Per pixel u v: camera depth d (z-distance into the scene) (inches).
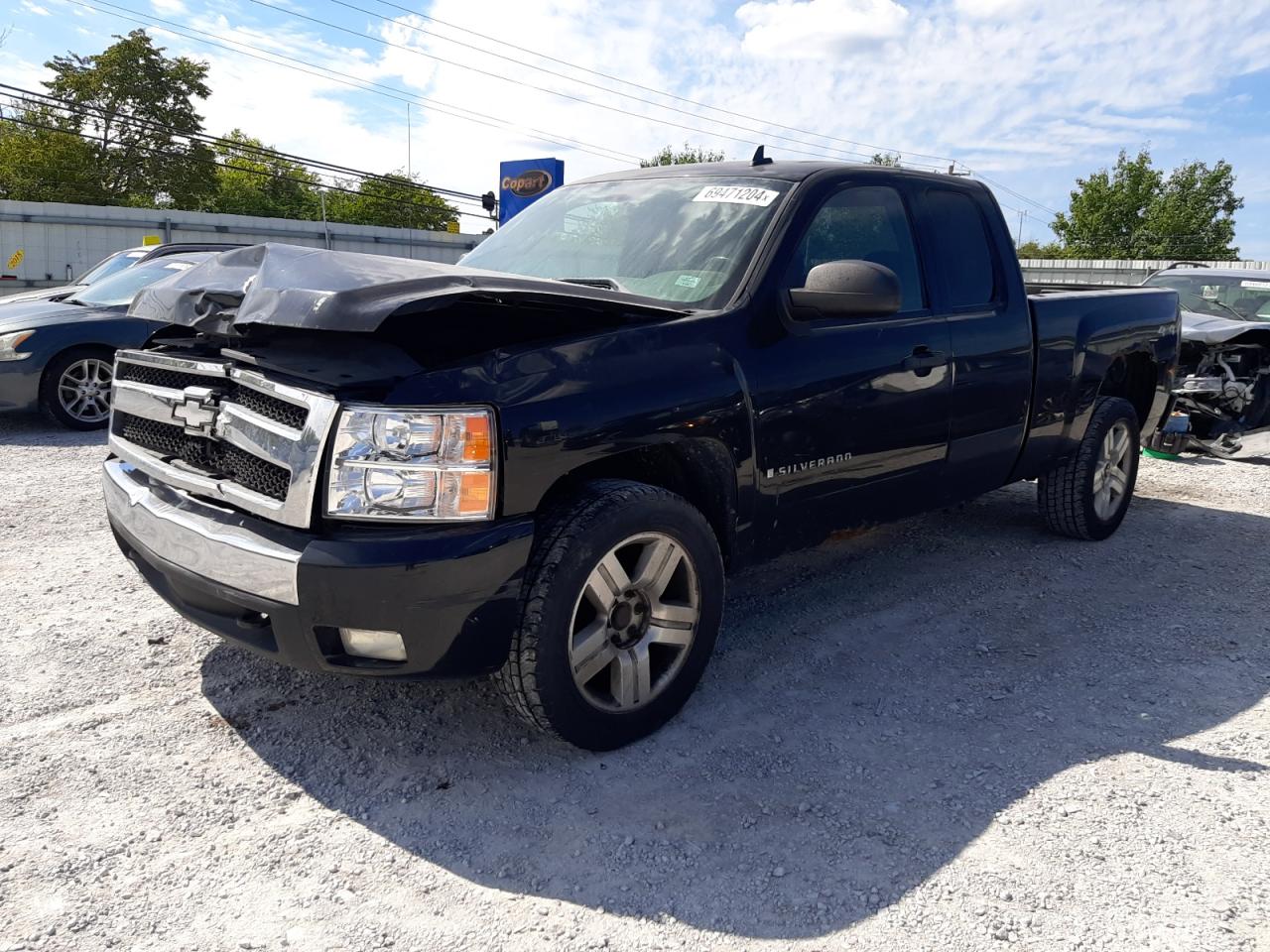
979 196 178.1
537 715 109.7
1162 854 99.7
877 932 87.1
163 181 2166.6
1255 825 105.3
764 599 173.9
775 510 133.7
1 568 178.5
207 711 125.0
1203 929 88.0
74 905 87.8
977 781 113.4
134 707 125.4
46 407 324.2
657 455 125.4
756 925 88.1
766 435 128.3
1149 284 404.5
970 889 93.4
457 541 99.3
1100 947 85.4
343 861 96.0
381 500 99.0
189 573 108.4
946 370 157.3
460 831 101.3
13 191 2003.0
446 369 102.1
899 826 104.0
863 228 151.4
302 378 103.8
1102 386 217.3
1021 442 182.4
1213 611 173.9
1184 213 2491.4
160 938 84.2
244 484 109.3
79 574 175.9
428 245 1476.4
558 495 113.5
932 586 183.0
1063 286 231.0
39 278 1154.0
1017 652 153.0
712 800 108.1
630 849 98.9
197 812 103.2
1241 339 325.4
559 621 107.1
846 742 122.3
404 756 115.9
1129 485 220.1
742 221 139.9
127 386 130.3
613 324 117.4
